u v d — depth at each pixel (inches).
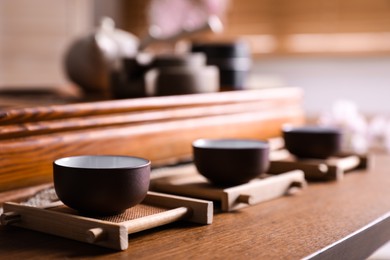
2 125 27.5
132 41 45.2
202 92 38.1
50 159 28.9
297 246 24.8
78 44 43.8
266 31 79.6
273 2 78.7
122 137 31.5
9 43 76.9
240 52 44.2
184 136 34.7
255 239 25.4
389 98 71.2
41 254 23.4
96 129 30.8
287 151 37.4
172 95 36.4
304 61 77.2
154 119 33.2
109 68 43.3
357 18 72.6
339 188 32.9
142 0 89.1
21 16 76.9
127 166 26.8
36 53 77.8
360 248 26.9
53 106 29.1
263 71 81.1
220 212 28.5
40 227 25.2
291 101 43.2
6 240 24.5
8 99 37.4
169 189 29.9
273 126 41.1
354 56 73.0
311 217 28.1
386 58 71.2
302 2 76.6
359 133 47.6
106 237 23.9
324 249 24.6
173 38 40.8
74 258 23.1
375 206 30.0
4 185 27.5
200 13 65.2
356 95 73.5
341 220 27.9
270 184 30.5
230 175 29.2
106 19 45.1
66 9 78.1
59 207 26.3
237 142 31.6
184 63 38.4
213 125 36.5
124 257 23.3
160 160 33.6
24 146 28.0
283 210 29.0
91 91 44.6
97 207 24.9
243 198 28.6
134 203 25.4
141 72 38.2
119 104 31.5
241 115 38.6
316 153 35.1
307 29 76.5
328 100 75.6
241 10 81.4
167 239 25.0
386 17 70.5
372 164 38.8
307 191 32.3
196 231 26.0
